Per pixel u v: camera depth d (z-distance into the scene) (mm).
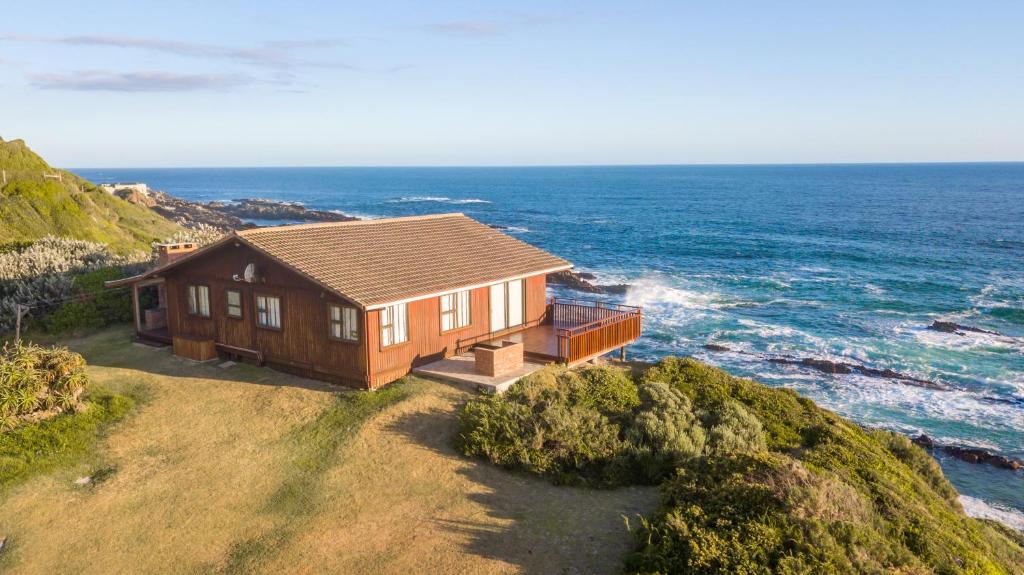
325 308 21984
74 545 14086
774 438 20203
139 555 13758
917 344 40656
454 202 170125
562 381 21000
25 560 13578
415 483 16375
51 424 19188
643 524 13258
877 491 16000
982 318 46656
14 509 15359
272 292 23359
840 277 61469
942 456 27000
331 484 16344
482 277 24828
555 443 17656
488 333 25906
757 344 40969
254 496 15906
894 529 13586
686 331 43812
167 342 27094
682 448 17406
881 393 33156
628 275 63406
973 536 16062
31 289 31719
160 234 63812
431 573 13008
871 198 159625
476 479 16656
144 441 18719
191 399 21406
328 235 25125
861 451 19547
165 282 26875
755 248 79938
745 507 13039
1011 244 80312
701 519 12883
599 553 13594
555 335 26500
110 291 31922
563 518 15008
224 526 14727
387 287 21859
